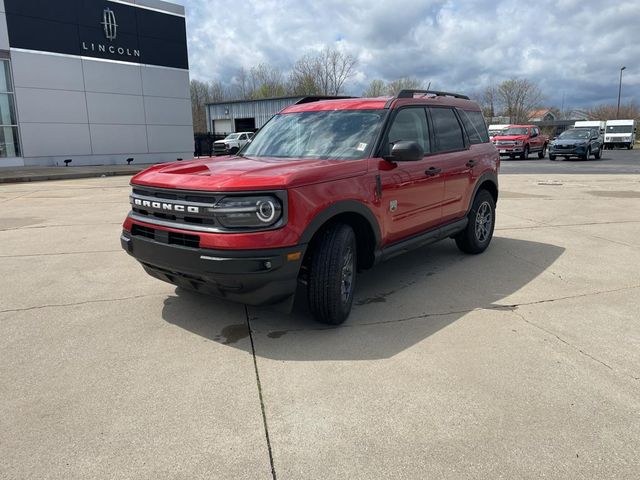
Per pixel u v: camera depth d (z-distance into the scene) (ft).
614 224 27.73
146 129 81.51
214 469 7.77
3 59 64.90
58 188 47.39
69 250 21.59
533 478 7.58
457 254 21.25
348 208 12.82
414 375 10.68
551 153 91.09
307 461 7.96
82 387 10.20
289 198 11.46
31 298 15.47
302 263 12.76
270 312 14.32
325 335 12.74
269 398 9.77
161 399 9.75
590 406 9.51
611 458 8.03
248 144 17.12
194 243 11.66
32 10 66.33
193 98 244.63
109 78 75.56
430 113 17.62
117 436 8.59
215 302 15.10
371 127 15.02
